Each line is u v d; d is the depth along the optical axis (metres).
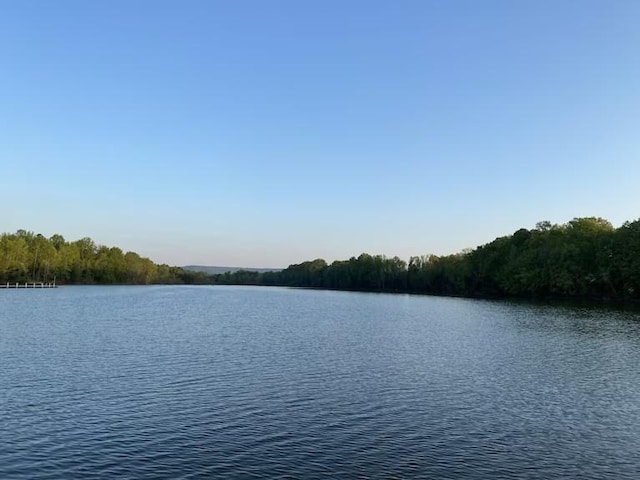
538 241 183.25
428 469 24.89
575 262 158.50
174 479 23.34
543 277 166.38
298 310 123.19
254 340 65.50
